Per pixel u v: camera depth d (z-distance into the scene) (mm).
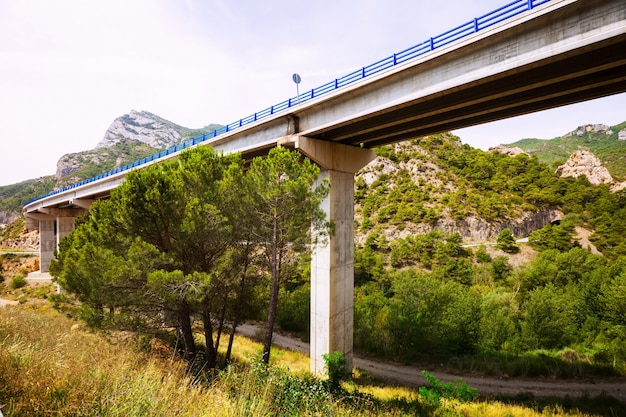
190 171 12969
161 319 13430
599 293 29500
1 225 146125
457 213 68438
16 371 4613
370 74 15461
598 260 43969
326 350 18781
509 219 71312
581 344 25031
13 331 8008
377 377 20578
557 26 10109
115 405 4250
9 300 45438
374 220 71750
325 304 18969
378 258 55531
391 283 47406
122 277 11156
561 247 60000
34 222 90500
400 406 12320
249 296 15836
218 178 13766
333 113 17250
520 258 59344
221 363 15742
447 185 80000
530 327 25656
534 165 87438
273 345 26562
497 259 52812
